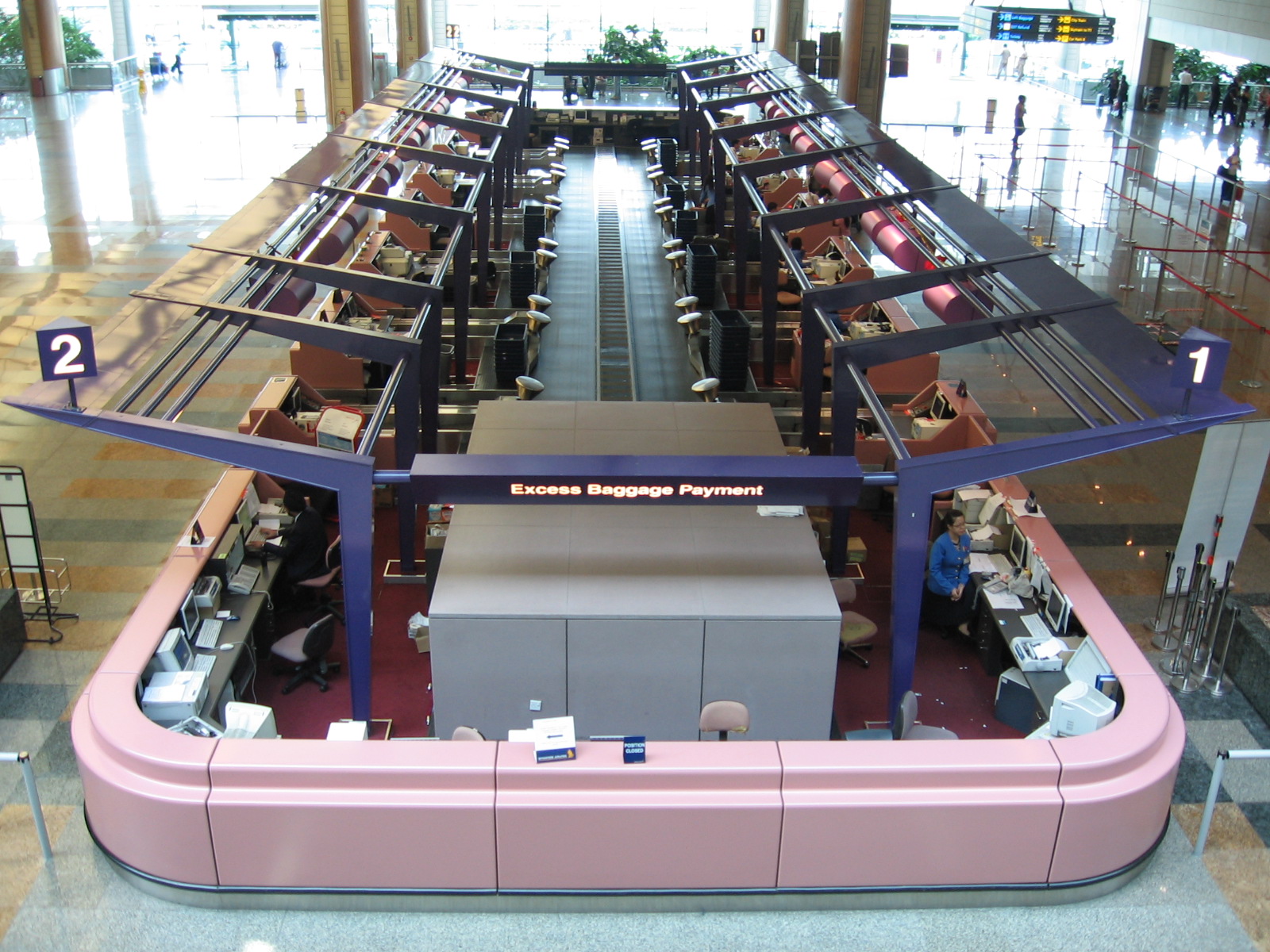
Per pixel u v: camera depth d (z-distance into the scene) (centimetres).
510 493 1009
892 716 1094
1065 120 3934
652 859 877
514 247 2539
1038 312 1245
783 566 1098
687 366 1895
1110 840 892
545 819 859
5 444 1619
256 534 1285
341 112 3406
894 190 1766
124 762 879
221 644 1106
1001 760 877
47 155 3284
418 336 1275
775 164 1936
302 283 1492
